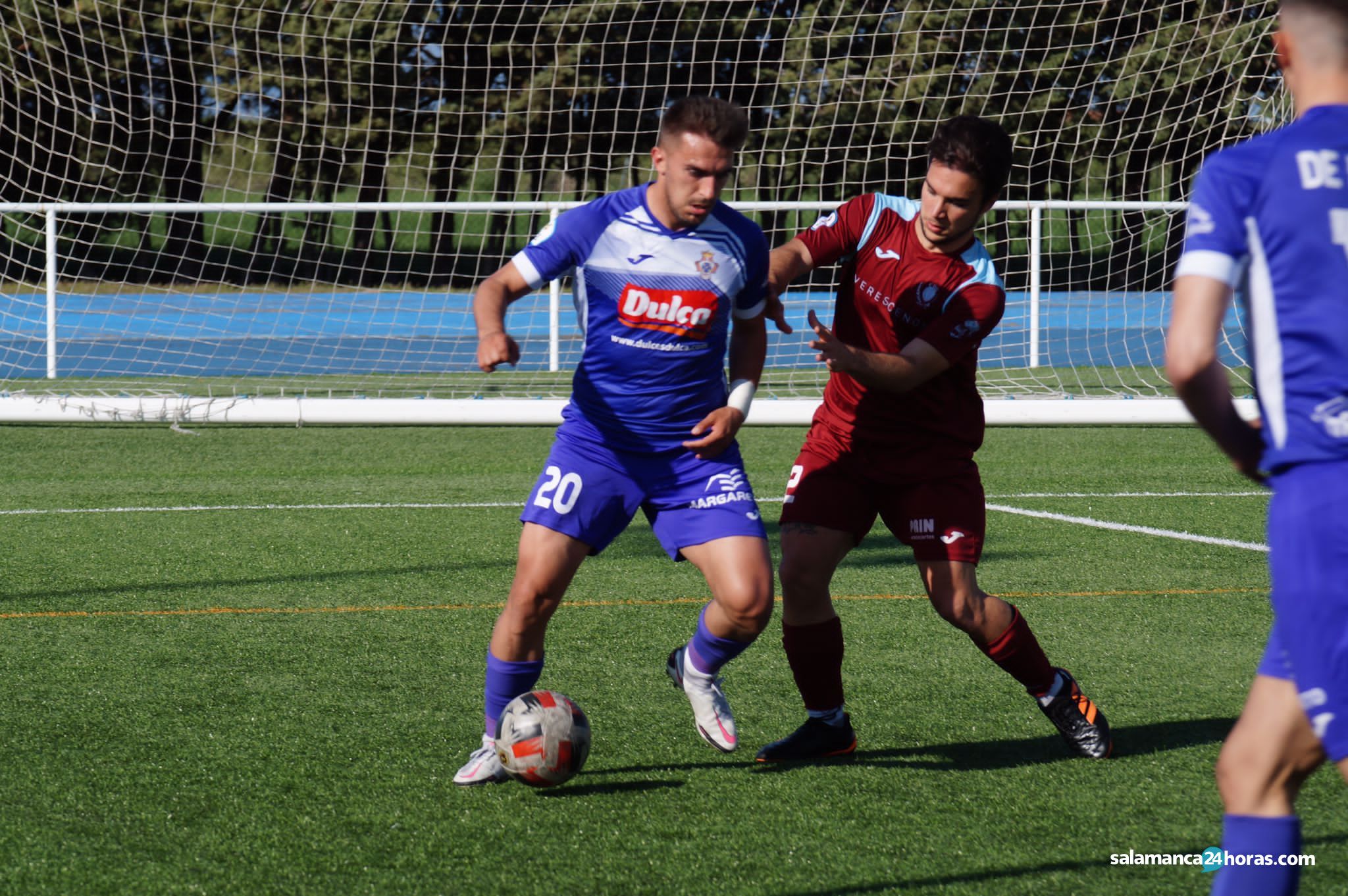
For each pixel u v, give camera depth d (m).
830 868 8.27
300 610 15.34
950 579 10.14
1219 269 5.50
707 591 16.41
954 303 9.88
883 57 43.88
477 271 57.56
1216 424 5.58
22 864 8.23
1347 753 5.48
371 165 57.75
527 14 52.22
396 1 52.09
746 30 47.00
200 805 9.28
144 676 12.62
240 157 66.75
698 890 7.93
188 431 31.86
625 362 9.26
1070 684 10.37
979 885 8.00
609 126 52.56
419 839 8.70
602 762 10.34
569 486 9.43
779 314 10.13
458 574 17.36
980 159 9.48
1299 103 5.80
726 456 9.73
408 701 11.92
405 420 31.86
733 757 10.49
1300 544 5.50
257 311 55.03
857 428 10.33
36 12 41.94
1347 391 5.43
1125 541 19.72
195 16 50.62
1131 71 39.78
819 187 45.50
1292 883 6.14
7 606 15.46
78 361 46.56
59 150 59.97
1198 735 11.03
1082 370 43.91
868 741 10.91
